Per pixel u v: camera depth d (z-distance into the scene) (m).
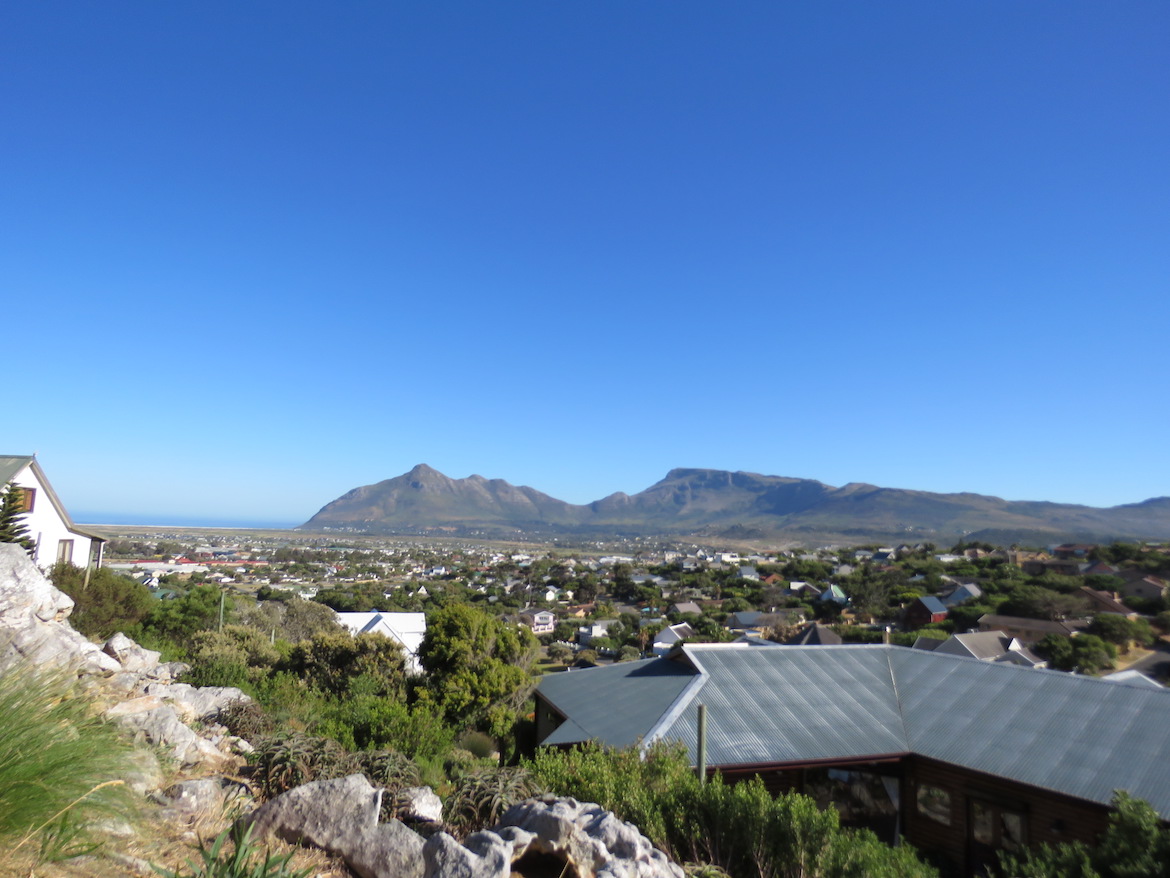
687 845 6.23
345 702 12.59
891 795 12.11
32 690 3.64
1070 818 10.12
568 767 7.41
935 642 47.00
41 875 3.10
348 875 4.02
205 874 3.25
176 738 6.10
